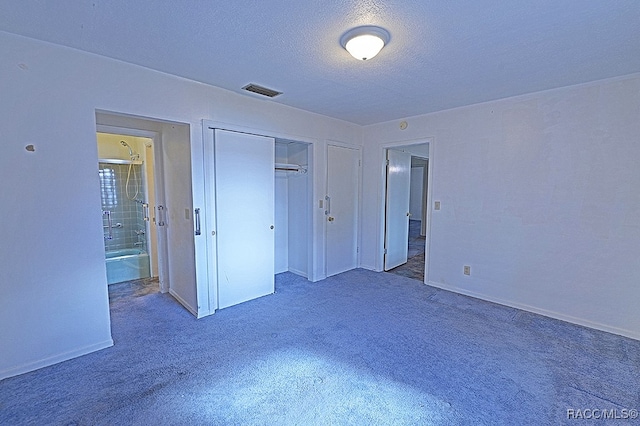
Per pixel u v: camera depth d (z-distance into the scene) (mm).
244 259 3365
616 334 2676
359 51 1956
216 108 2967
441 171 3799
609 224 2697
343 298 3523
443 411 1738
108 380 2000
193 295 3055
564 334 2668
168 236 3537
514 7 1608
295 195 4457
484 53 2166
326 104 3492
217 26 1832
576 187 2844
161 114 2607
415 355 2320
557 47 2070
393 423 1649
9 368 2035
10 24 1822
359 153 4688
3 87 1933
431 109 3680
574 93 2807
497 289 3406
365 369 2139
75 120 2197
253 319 2953
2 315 1996
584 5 1588
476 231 3533
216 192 3068
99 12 1686
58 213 2170
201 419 1671
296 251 4527
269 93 3102
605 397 1860
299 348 2418
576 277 2887
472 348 2424
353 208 4688
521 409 1754
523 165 3146
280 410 1742
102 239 2369
